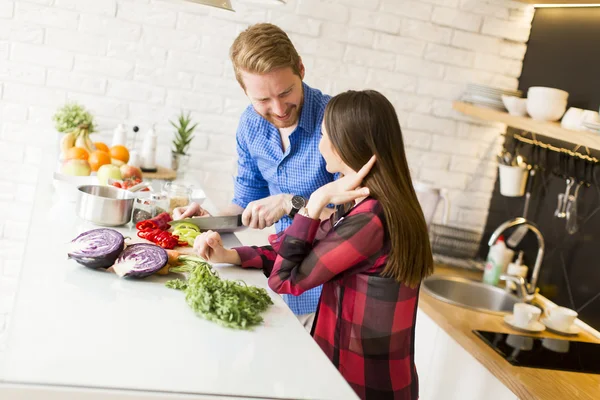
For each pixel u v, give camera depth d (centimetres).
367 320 166
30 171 339
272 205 198
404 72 362
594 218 292
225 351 134
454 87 369
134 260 167
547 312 290
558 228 317
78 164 257
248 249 192
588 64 312
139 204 215
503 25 366
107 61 335
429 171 376
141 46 337
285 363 133
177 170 337
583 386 219
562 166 319
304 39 348
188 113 347
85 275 164
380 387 168
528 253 340
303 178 223
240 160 246
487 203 384
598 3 303
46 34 327
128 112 342
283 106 202
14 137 334
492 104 351
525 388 212
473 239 356
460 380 252
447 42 363
